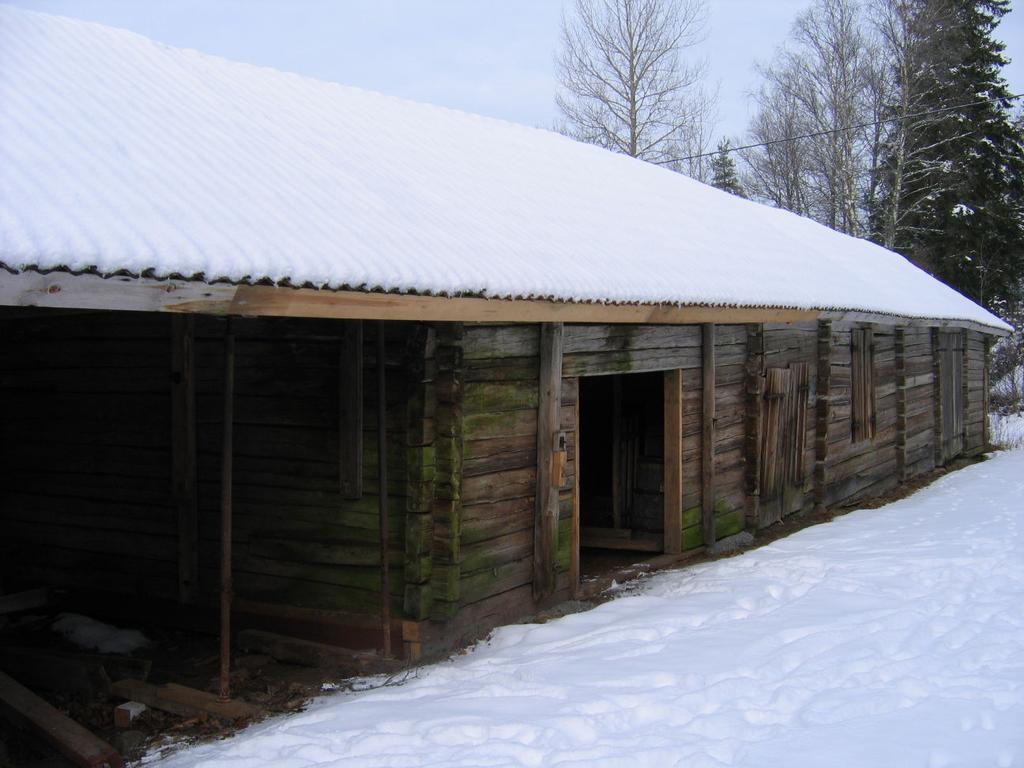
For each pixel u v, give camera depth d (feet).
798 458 36.09
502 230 22.08
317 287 14.87
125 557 22.59
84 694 17.25
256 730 15.58
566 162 36.45
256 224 15.71
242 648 20.03
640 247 27.22
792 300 31.30
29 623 22.50
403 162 24.70
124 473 22.56
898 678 16.75
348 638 19.61
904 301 46.32
